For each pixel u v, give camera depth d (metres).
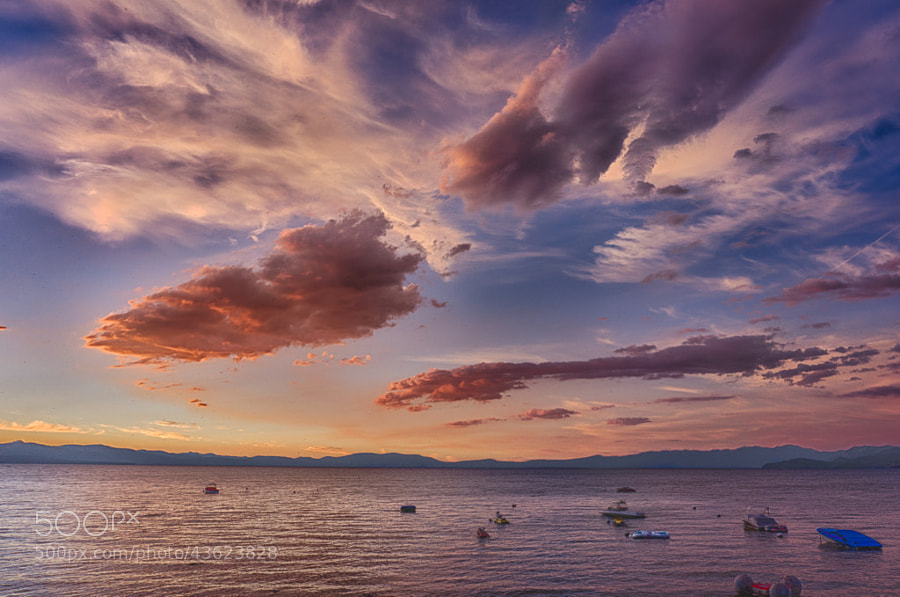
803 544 94.38
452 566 75.69
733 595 60.75
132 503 177.88
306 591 62.06
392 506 178.62
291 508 167.88
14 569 72.31
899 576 69.31
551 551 87.81
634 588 63.44
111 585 64.19
